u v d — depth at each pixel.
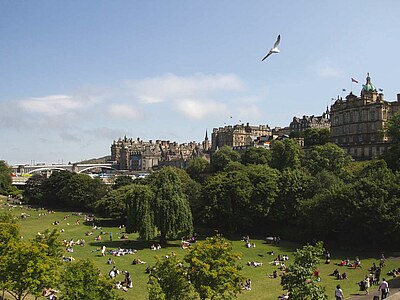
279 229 123.06
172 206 110.62
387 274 76.00
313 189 120.75
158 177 116.62
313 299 38.41
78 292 42.44
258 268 84.00
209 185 129.00
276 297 63.09
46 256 48.81
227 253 46.94
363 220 95.88
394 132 151.00
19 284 46.41
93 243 113.75
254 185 128.50
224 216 125.00
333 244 106.06
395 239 93.50
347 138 197.25
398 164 132.38
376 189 97.25
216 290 44.38
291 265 39.84
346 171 135.38
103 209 159.75
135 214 110.94
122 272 80.19
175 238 121.06
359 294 62.78
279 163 170.25
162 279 44.22
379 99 187.12
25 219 165.75
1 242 53.00
